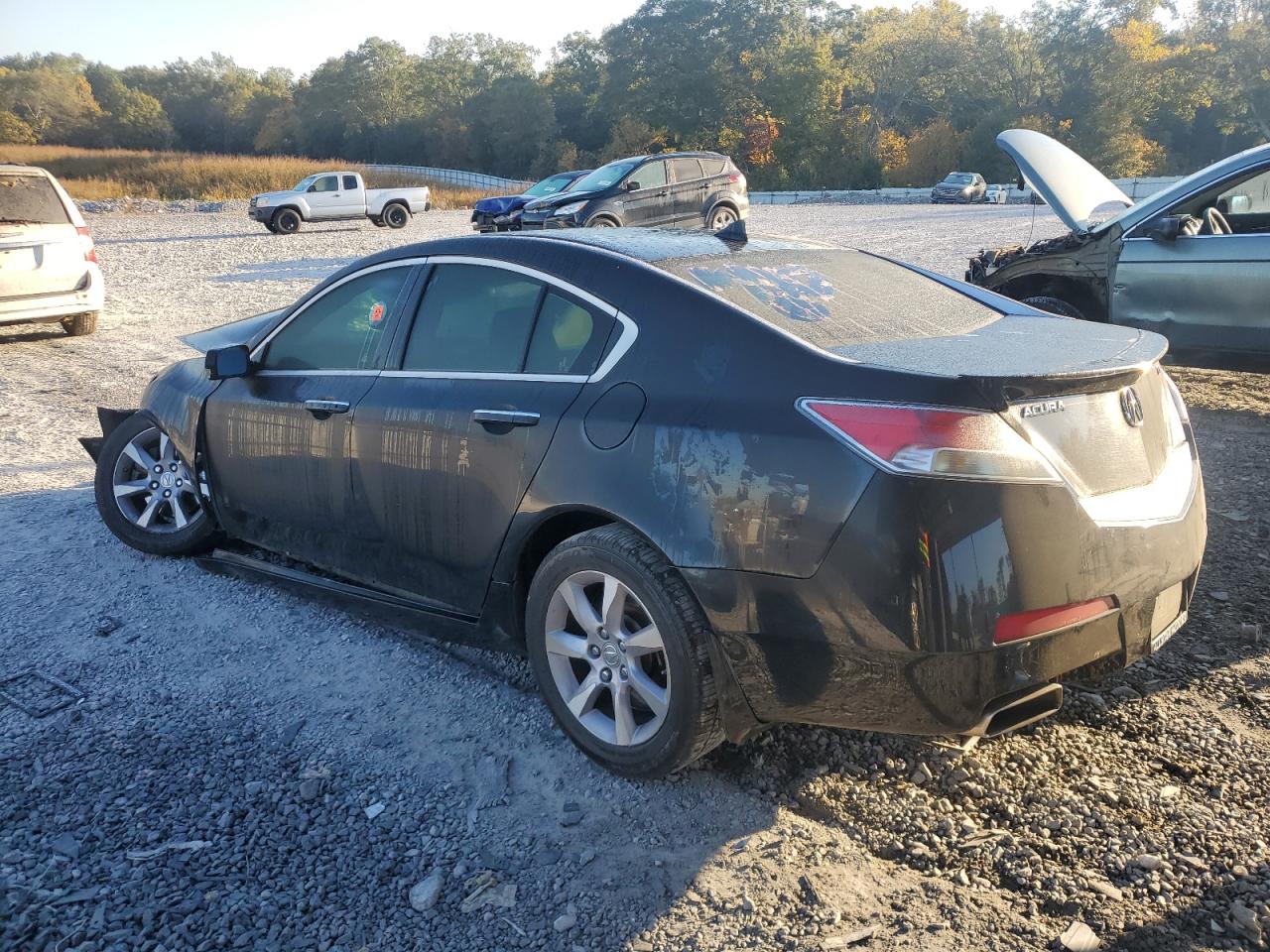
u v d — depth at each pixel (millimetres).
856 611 2336
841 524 2332
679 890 2406
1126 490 2557
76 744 3031
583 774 2891
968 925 2262
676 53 85438
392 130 114125
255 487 3986
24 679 3443
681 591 2613
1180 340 6863
